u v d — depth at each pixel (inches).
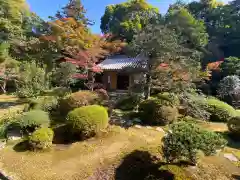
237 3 1067.3
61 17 823.1
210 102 405.7
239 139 311.9
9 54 770.8
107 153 267.3
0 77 670.5
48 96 473.4
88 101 388.8
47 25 822.5
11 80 690.8
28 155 278.5
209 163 230.2
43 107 406.0
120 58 802.8
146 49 392.8
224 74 732.7
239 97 568.7
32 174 238.8
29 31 914.7
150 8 994.7
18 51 796.6
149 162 234.8
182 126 225.3
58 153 280.1
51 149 290.5
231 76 611.2
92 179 226.7
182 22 826.2
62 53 750.5
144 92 432.1
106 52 650.8
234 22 990.4
